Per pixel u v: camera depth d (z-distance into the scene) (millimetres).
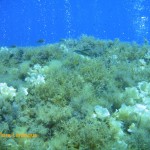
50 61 5980
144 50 7582
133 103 4418
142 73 5836
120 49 7684
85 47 7594
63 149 3223
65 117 3791
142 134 3408
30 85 4652
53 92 4367
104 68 5438
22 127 3492
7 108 3873
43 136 3549
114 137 3504
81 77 4918
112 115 4035
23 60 6855
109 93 4586
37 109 4078
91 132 3330
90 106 4035
